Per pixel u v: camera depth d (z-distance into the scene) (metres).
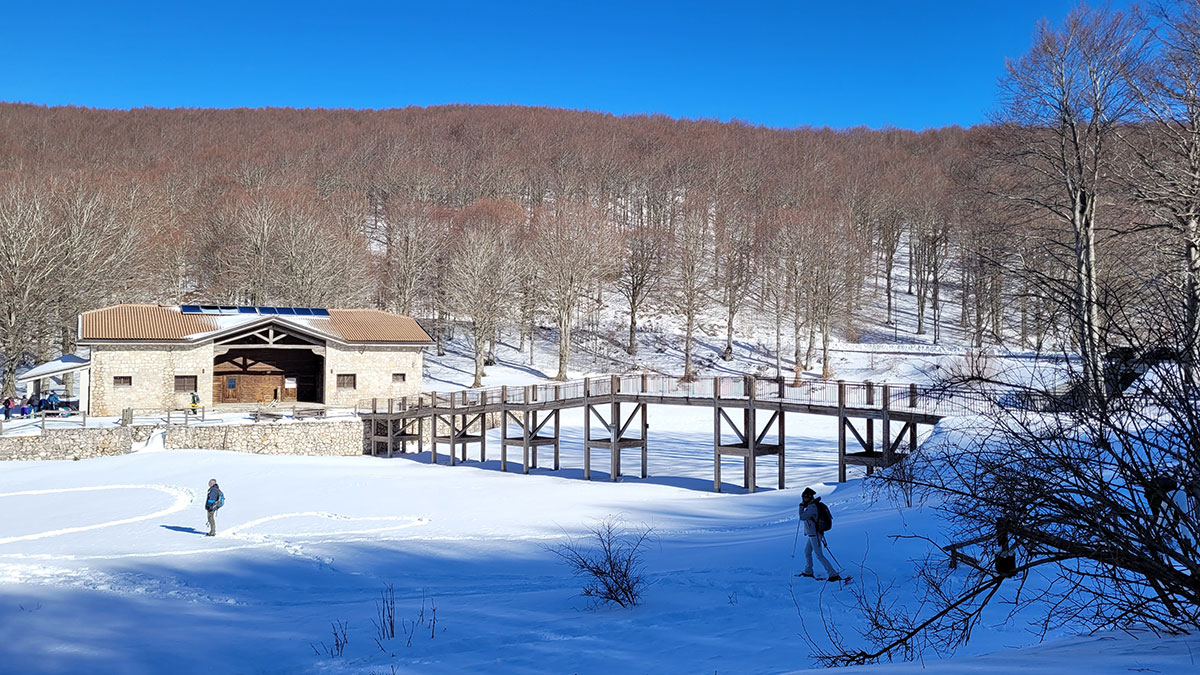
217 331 52.28
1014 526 7.21
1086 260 25.48
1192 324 6.62
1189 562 6.72
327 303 72.94
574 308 86.88
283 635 12.91
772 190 113.25
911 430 28.83
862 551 16.70
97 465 40.91
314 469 41.34
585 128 156.88
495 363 75.88
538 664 10.52
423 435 52.88
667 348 80.19
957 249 88.38
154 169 107.94
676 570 16.89
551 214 84.19
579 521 25.81
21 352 57.41
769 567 16.27
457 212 94.94
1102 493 6.95
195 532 25.80
